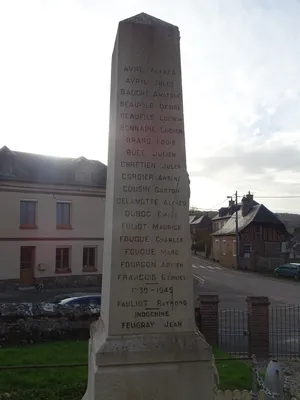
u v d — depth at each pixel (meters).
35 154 32.25
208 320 12.15
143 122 5.39
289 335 14.89
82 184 31.22
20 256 29.05
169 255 5.23
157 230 5.24
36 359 9.64
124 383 4.79
